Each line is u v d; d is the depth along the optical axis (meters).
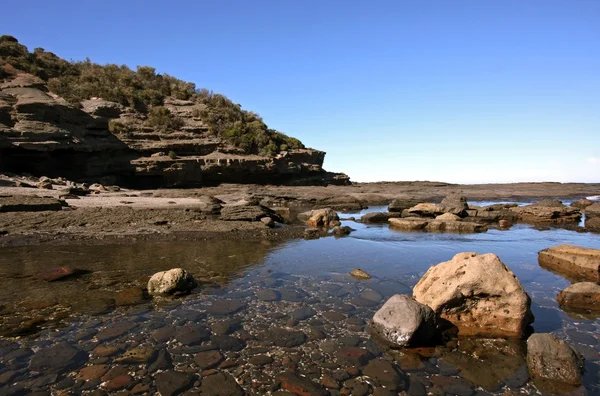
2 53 60.09
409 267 15.32
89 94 61.38
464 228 26.64
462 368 7.44
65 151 45.81
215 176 58.97
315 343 8.38
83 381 6.69
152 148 55.97
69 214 23.64
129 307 10.30
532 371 7.27
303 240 21.58
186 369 7.18
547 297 11.73
